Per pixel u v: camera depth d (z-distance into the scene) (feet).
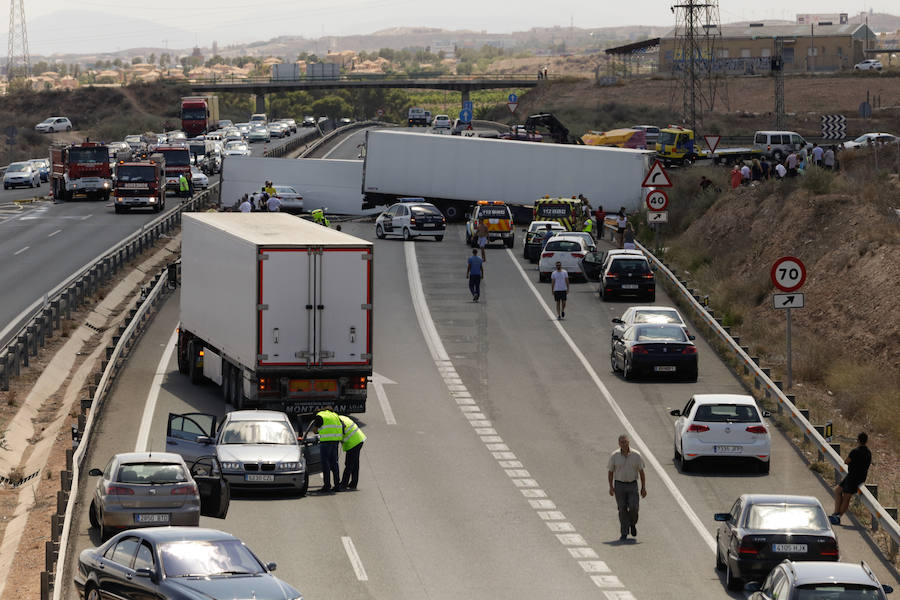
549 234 387.96
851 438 211.82
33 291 331.77
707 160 629.51
